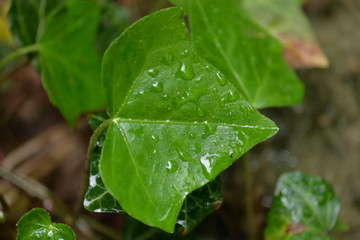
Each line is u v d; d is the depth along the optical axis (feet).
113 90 0.74
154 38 0.73
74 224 1.03
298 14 1.10
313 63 1.08
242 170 1.15
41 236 0.74
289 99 0.92
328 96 1.20
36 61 1.04
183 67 0.74
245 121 0.72
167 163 0.73
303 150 1.16
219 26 0.87
